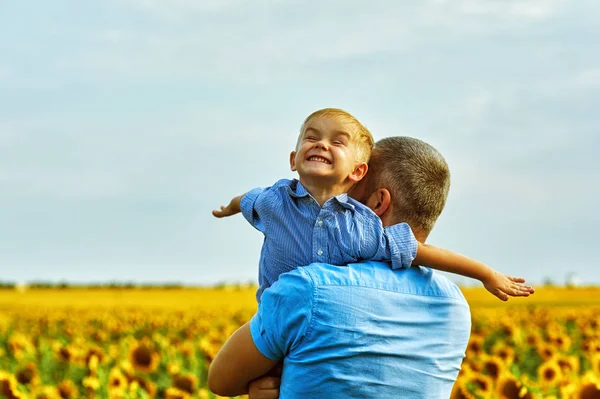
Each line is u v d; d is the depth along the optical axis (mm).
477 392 7711
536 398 7090
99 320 26016
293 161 3398
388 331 2934
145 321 23688
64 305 48156
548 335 13969
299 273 2938
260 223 3307
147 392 9008
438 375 3027
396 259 3041
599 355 9320
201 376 10578
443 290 3084
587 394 6344
